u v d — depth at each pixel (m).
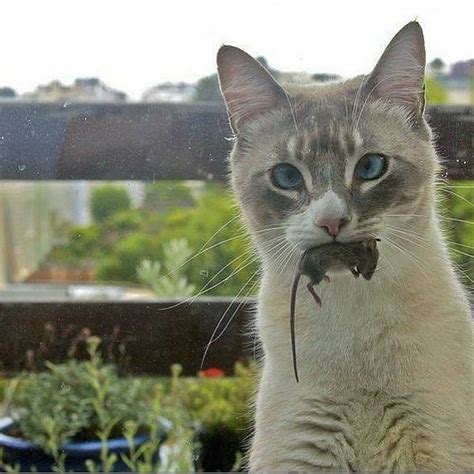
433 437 0.62
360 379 0.63
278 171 0.63
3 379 0.76
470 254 0.67
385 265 0.62
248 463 0.66
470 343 0.64
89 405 0.74
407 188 0.63
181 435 0.72
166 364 0.74
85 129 0.71
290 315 0.63
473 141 0.66
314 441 0.63
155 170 0.71
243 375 0.72
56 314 0.76
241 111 0.65
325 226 0.60
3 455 0.73
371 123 0.63
